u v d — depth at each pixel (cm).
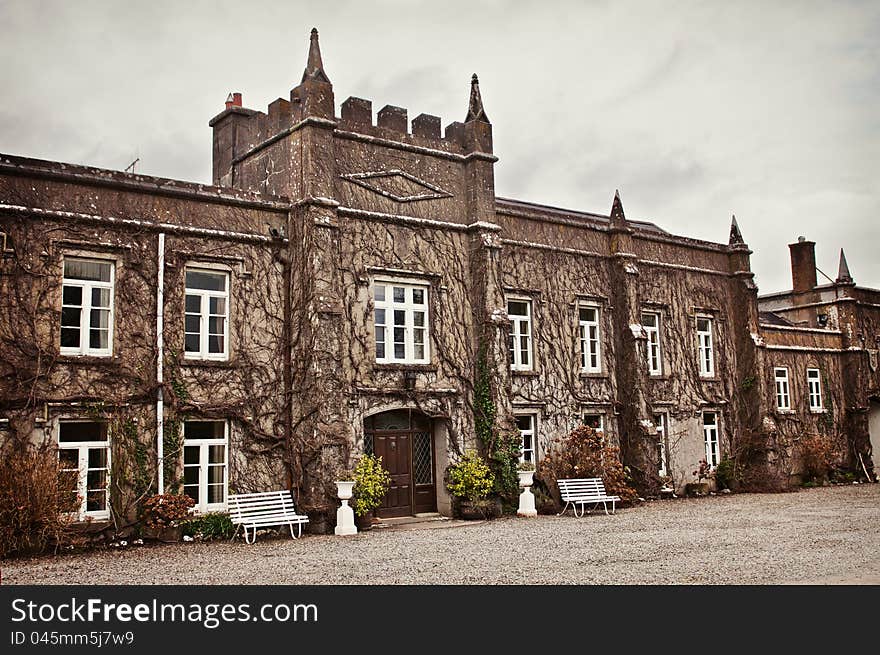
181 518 1673
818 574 1166
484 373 2156
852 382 3378
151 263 1748
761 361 2936
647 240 2753
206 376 1786
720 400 2858
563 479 2278
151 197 1772
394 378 2023
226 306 1853
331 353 1852
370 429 2023
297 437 1848
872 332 3541
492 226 2223
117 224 1711
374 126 2081
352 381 1948
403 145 2122
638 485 2477
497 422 2130
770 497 2564
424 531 1800
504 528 1827
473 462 2078
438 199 2188
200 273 1839
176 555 1475
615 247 2606
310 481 1806
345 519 1764
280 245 1927
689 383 2783
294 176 1950
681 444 2719
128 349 1697
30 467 1480
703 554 1376
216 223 1850
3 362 1559
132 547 1595
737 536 1605
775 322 3500
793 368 3189
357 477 1848
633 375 2528
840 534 1606
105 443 1659
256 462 1828
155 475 1686
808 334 3278
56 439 1599
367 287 2012
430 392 2080
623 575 1184
